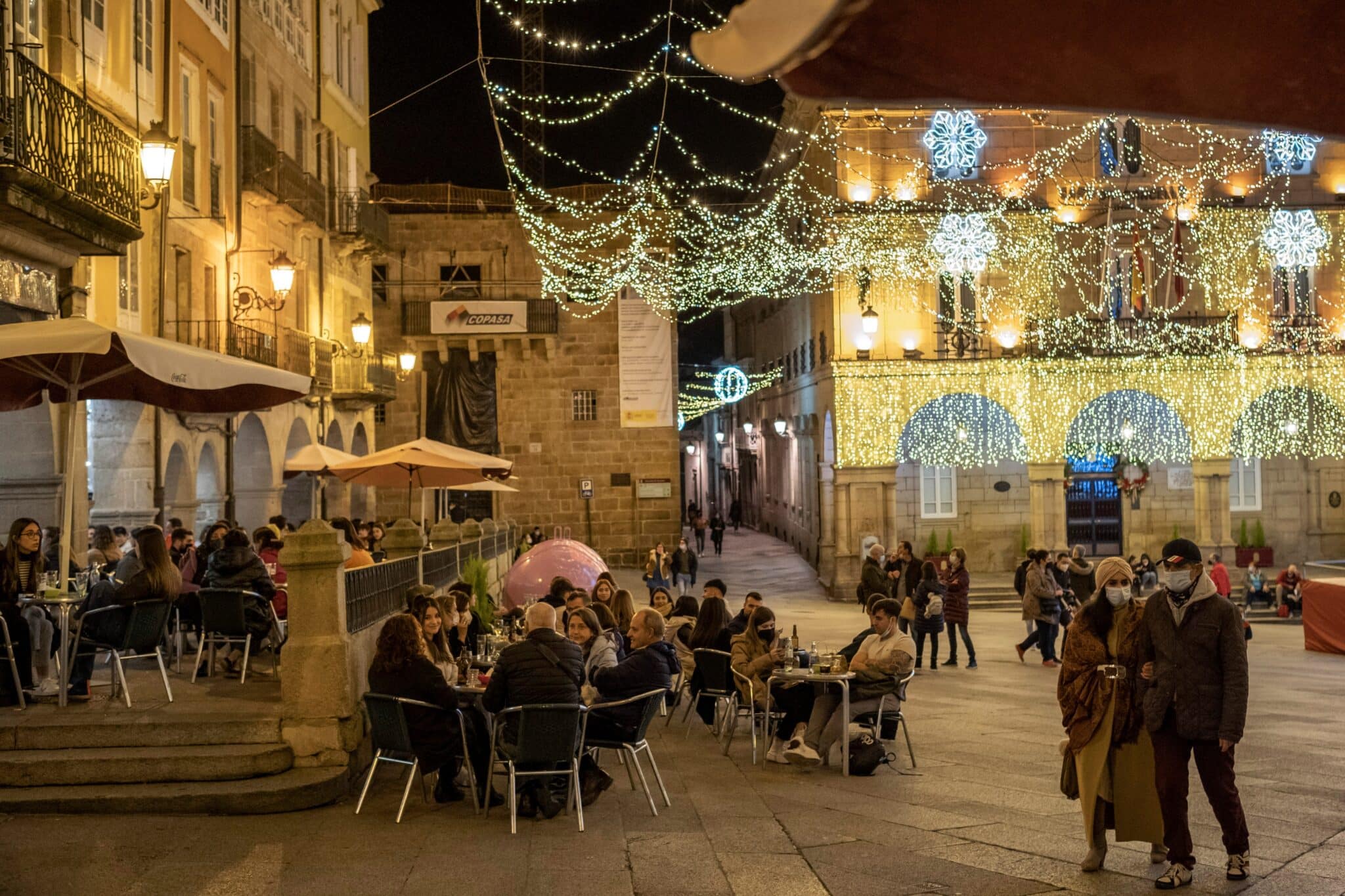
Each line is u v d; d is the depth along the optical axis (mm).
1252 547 37250
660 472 40562
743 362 57344
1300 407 37344
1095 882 7438
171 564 10836
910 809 9562
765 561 44344
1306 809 9492
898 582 21891
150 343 9859
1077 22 2018
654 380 40500
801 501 44781
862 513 35594
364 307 36844
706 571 41812
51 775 9188
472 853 8055
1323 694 17656
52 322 9820
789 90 2084
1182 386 36188
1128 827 7535
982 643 25688
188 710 10219
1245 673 7184
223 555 12023
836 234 35625
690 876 7602
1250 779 10820
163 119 19953
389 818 9023
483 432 40562
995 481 37625
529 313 39594
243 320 24922
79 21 16672
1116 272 36406
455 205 40312
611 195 40625
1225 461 36281
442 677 9164
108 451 19906
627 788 10445
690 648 14070
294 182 27719
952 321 35969
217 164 24141
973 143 36125
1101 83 2184
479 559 20422
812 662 12750
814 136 36438
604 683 9680
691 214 41531
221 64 24266
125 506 19828
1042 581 21078
